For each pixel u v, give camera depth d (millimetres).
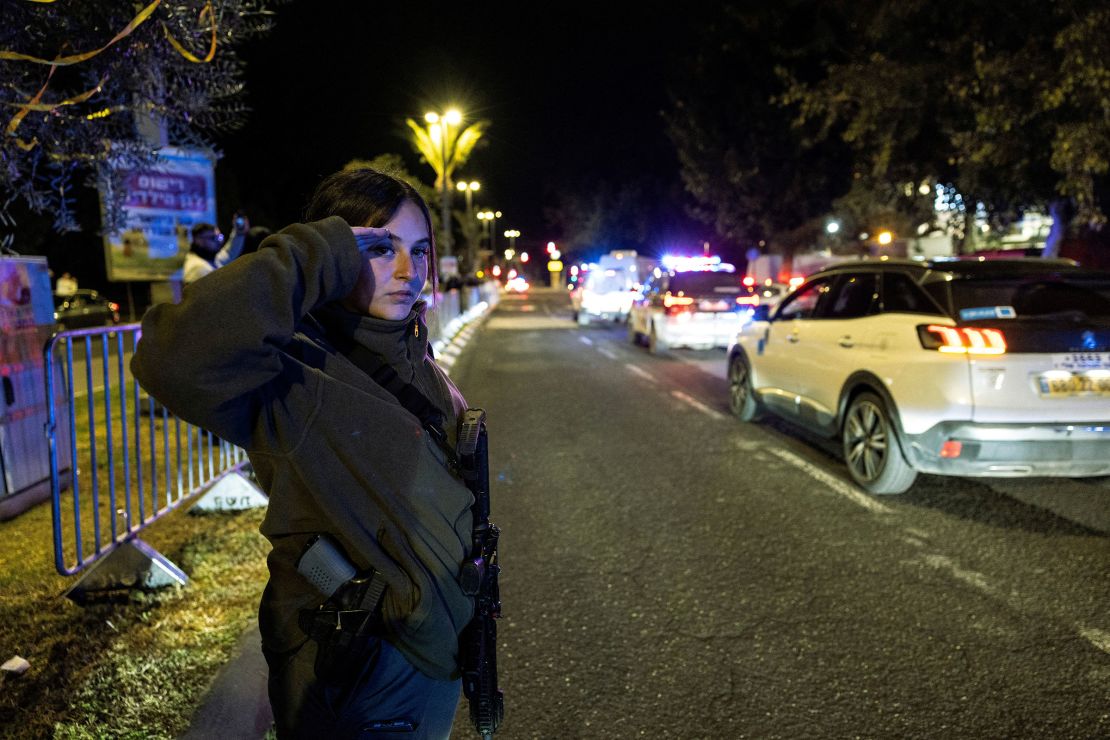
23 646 3465
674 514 5648
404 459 1491
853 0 15461
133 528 4348
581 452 7590
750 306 15867
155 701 2994
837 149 27438
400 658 1544
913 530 5211
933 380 5371
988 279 5578
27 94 3365
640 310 18156
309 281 1373
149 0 3322
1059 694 3271
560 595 4301
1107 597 4152
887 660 3559
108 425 4105
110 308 22078
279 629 1573
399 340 1609
